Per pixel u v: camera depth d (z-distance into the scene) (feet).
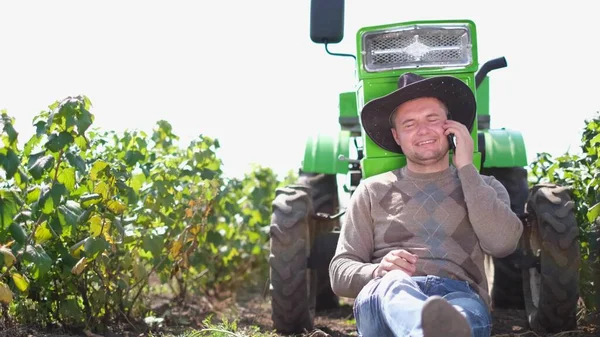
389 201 11.39
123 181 15.75
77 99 14.07
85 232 15.62
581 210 16.56
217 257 23.72
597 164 15.83
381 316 9.97
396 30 13.88
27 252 13.58
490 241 10.96
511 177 18.45
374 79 13.93
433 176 11.43
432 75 13.79
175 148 20.15
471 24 13.82
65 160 14.82
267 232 25.71
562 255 14.60
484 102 18.45
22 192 14.24
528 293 16.48
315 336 15.30
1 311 15.02
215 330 14.73
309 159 17.35
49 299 15.52
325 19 14.46
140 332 16.30
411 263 10.34
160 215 17.52
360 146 18.94
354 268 10.85
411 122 11.51
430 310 8.46
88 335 15.35
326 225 16.97
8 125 13.23
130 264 16.05
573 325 15.21
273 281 15.29
